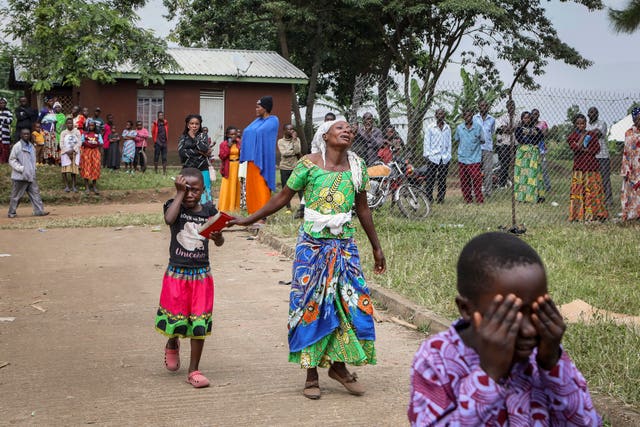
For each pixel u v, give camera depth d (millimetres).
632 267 8688
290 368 5496
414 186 12953
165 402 4738
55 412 4539
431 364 2139
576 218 12570
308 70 33656
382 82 13148
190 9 32969
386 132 13250
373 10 27516
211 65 28141
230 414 4543
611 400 4371
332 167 4879
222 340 6238
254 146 11891
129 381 5148
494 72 28359
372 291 7543
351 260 4832
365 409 4648
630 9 10984
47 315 7008
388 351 5898
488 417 2002
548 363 2064
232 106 28125
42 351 5852
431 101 13531
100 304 7453
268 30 33188
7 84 33219
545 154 15672
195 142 11516
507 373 2119
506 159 15594
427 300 6934
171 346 5305
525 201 15008
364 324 4801
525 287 1972
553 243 10234
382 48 30938
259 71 27969
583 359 5082
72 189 18812
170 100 27562
